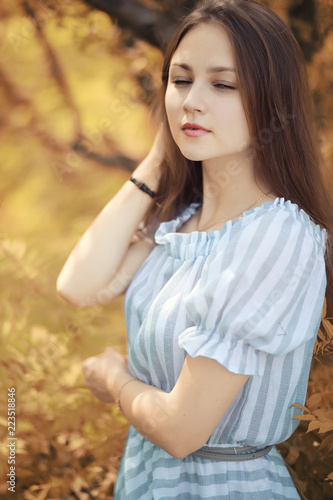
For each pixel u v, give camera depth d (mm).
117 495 1505
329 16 2156
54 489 1948
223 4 1267
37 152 3871
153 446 1357
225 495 1262
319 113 2135
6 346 2061
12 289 2260
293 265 1156
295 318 1171
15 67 3461
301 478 1634
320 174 1404
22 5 2852
